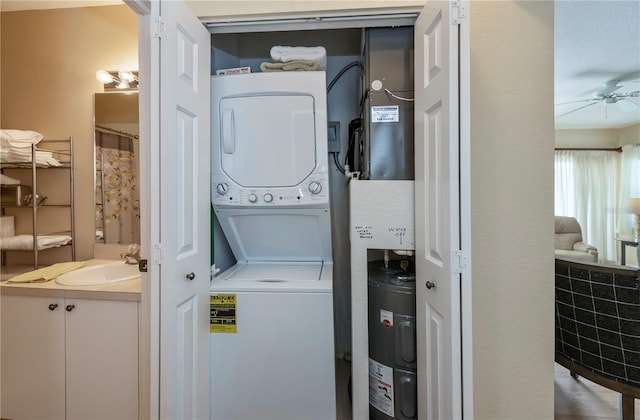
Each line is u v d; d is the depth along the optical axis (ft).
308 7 4.37
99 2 6.44
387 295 4.94
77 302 4.61
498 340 4.25
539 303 4.20
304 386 4.80
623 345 4.71
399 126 4.89
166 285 3.56
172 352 3.69
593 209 17.11
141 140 3.70
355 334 4.98
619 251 15.65
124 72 6.51
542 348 4.22
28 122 6.69
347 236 7.32
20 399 4.74
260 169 5.16
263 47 7.20
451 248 3.38
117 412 4.56
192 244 4.25
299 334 4.80
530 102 4.13
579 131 17.25
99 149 6.64
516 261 4.20
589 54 8.43
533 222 4.17
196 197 4.35
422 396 4.38
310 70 5.29
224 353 4.85
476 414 4.28
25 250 6.06
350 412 5.57
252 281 5.08
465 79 3.32
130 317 4.53
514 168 4.17
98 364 4.58
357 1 4.32
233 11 4.44
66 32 6.59
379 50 4.88
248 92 5.12
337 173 7.29
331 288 4.80
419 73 4.28
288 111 5.12
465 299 3.37
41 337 4.68
